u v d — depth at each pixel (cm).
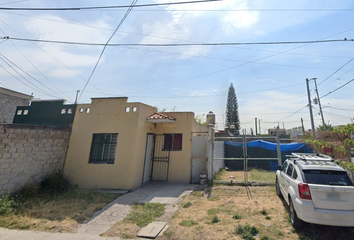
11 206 628
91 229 489
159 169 1010
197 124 1201
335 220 376
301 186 420
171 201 681
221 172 1193
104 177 892
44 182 856
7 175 720
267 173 1118
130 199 716
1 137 707
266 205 601
